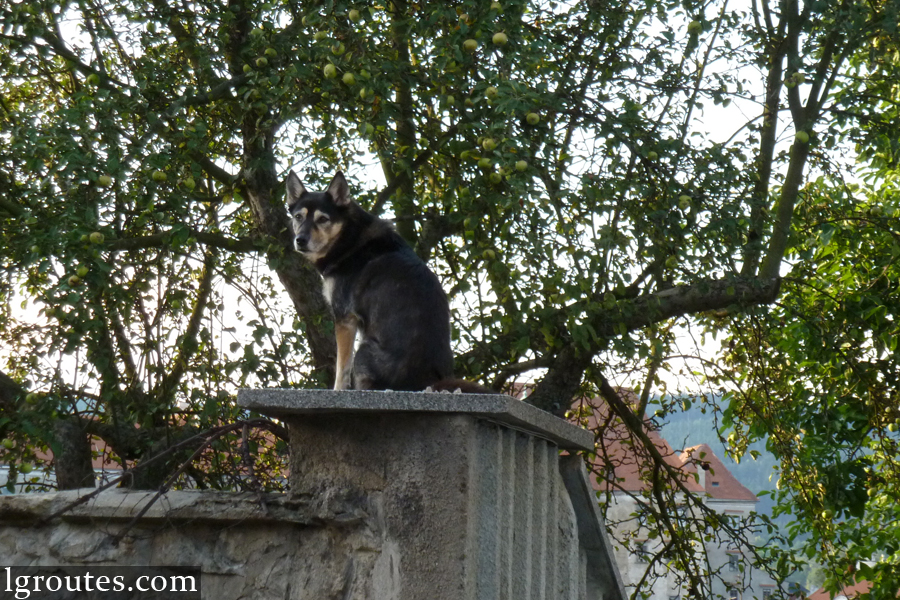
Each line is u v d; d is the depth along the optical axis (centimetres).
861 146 816
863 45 765
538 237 645
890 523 1091
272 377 689
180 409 678
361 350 459
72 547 336
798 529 1057
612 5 735
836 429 885
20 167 686
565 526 372
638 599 983
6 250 660
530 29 711
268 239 690
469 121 651
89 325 564
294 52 654
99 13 711
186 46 700
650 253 682
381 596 288
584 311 673
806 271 884
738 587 920
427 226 802
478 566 289
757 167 813
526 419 305
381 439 301
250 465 314
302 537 311
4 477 734
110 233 599
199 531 324
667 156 682
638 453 938
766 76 797
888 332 897
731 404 965
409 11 730
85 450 738
